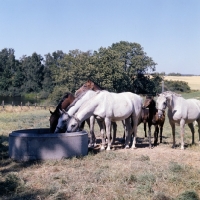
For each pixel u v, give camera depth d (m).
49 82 88.19
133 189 6.07
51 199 5.55
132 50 72.50
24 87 91.00
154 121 10.50
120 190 5.96
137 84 72.25
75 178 6.70
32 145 8.34
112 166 7.76
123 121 11.92
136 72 71.75
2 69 104.12
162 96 10.07
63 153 8.44
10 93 89.94
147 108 10.98
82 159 8.50
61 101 10.21
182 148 10.27
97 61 56.03
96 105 9.49
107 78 54.81
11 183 6.24
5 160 8.47
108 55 57.19
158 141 12.53
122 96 10.11
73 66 53.12
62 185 6.23
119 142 12.06
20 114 29.14
